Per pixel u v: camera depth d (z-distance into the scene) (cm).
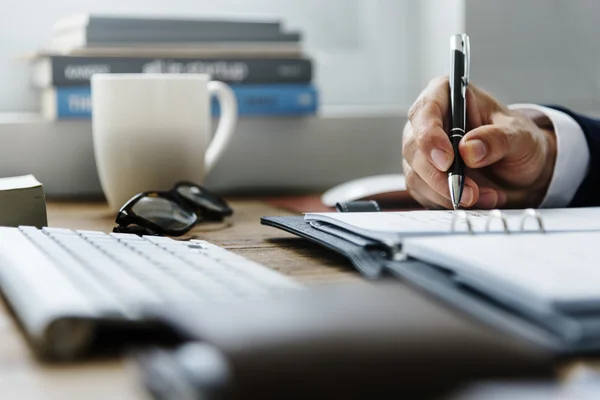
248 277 47
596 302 33
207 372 28
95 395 31
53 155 113
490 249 45
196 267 50
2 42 132
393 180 100
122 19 112
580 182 83
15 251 54
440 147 70
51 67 110
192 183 90
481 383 28
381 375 28
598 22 141
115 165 93
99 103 93
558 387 28
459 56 75
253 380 27
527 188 81
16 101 132
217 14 144
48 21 134
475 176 81
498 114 79
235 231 79
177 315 33
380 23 151
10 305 46
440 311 35
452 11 137
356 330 32
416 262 48
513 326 33
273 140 123
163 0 141
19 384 32
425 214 65
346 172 127
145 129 92
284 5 147
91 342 36
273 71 120
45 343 35
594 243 47
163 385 29
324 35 149
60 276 44
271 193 121
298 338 30
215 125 118
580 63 141
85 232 67
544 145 80
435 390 28
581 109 141
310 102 122
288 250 65
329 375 28
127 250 57
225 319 33
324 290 39
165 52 114
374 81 151
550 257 42
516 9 137
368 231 54
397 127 129
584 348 31
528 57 138
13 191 74
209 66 116
